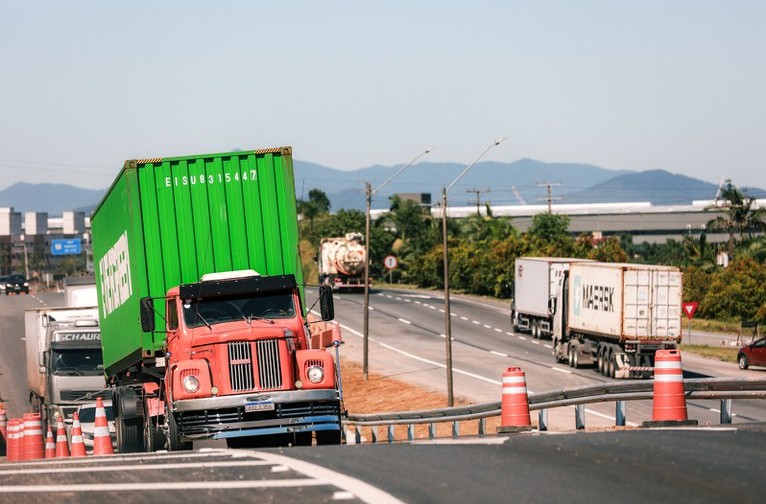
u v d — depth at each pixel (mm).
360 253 133125
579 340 70062
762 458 17000
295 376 26156
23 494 16016
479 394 58031
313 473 16688
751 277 104812
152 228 29719
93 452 39500
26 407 71562
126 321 31953
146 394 30297
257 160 30406
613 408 49688
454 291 139875
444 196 55219
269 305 27078
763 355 66062
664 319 63750
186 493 15195
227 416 25719
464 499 13914
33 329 56906
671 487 14562
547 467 16656
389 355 79125
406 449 20297
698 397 26156
